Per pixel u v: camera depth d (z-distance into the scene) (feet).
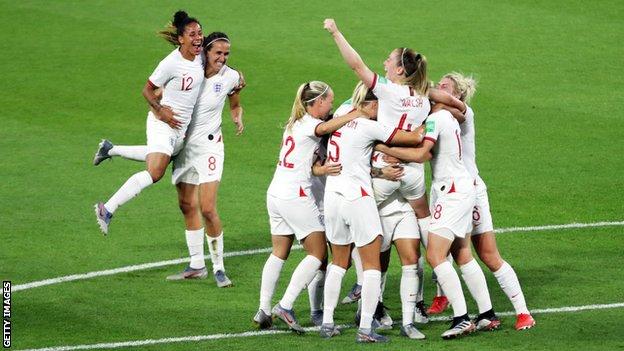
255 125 204.95
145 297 124.26
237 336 110.73
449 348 106.01
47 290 125.80
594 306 118.93
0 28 264.11
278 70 235.20
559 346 105.91
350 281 130.62
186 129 131.13
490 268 113.70
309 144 111.04
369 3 280.31
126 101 220.84
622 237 146.41
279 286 128.98
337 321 117.08
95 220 154.30
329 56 243.19
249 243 146.41
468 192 109.40
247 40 253.24
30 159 185.37
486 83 226.79
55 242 144.46
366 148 108.06
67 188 169.89
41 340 108.99
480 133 199.31
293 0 284.41
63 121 208.54
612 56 242.17
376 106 109.40
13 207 159.84
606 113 209.36
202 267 132.36
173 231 150.30
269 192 113.70
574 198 164.25
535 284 127.44
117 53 247.91
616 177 174.40
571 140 194.90
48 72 236.63
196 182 132.26
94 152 189.98
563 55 243.19
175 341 108.88
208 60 131.03
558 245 143.33
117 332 111.65
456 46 248.52
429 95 110.22
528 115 208.74
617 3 277.44
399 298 125.59
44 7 279.69
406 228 110.83
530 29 259.39
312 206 112.16
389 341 108.47
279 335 111.24
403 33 256.93
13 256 138.31
